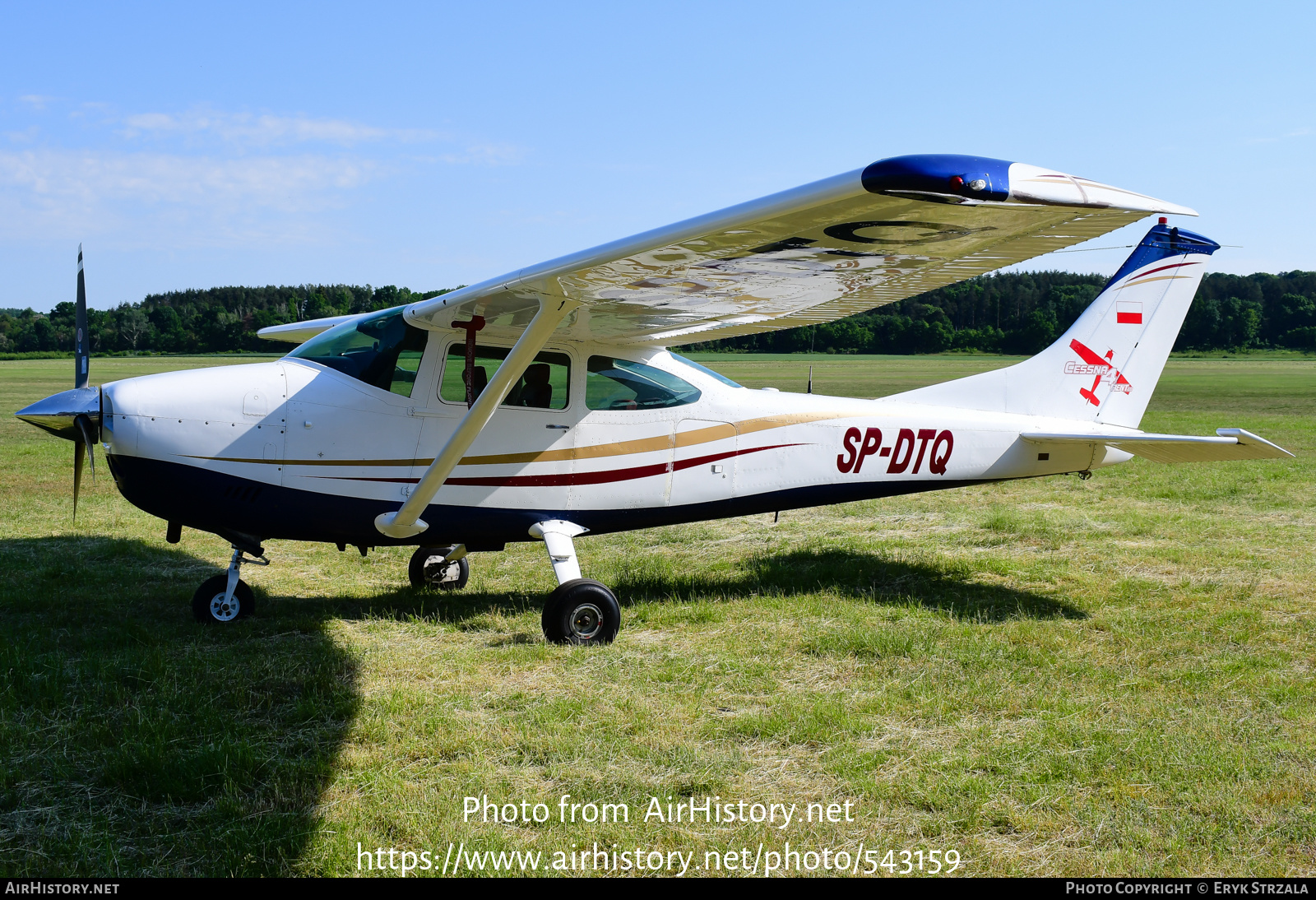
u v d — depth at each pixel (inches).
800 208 113.0
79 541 298.5
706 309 185.2
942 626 200.1
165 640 187.9
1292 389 1419.8
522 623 206.7
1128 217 115.3
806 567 265.1
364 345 202.8
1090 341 254.2
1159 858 107.3
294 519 196.2
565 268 149.2
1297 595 224.7
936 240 129.5
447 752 134.5
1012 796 121.5
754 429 228.5
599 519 217.6
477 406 176.6
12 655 168.9
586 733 141.0
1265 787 122.3
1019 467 249.0
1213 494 385.7
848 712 150.2
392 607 221.5
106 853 105.3
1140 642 187.2
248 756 126.2
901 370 2089.1
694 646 188.2
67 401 185.6
